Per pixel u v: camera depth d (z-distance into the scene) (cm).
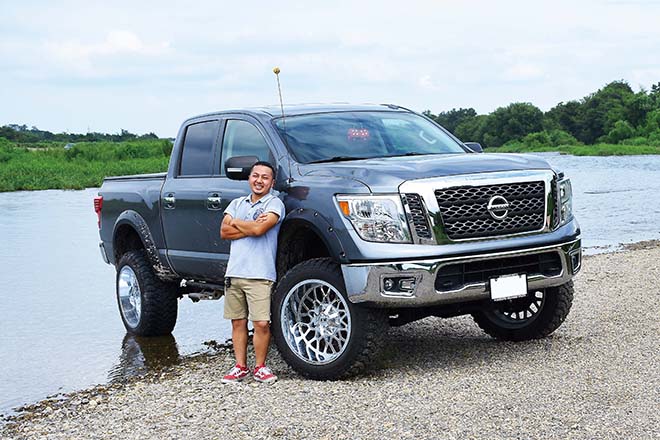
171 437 522
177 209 795
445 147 759
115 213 903
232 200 720
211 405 586
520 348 710
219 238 743
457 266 613
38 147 9750
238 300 651
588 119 15838
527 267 645
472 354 702
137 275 880
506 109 16512
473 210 620
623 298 924
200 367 740
